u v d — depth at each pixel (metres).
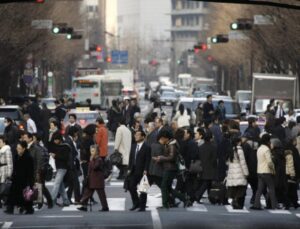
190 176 58.94
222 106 95.88
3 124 79.38
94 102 190.00
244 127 80.69
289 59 148.12
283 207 59.00
